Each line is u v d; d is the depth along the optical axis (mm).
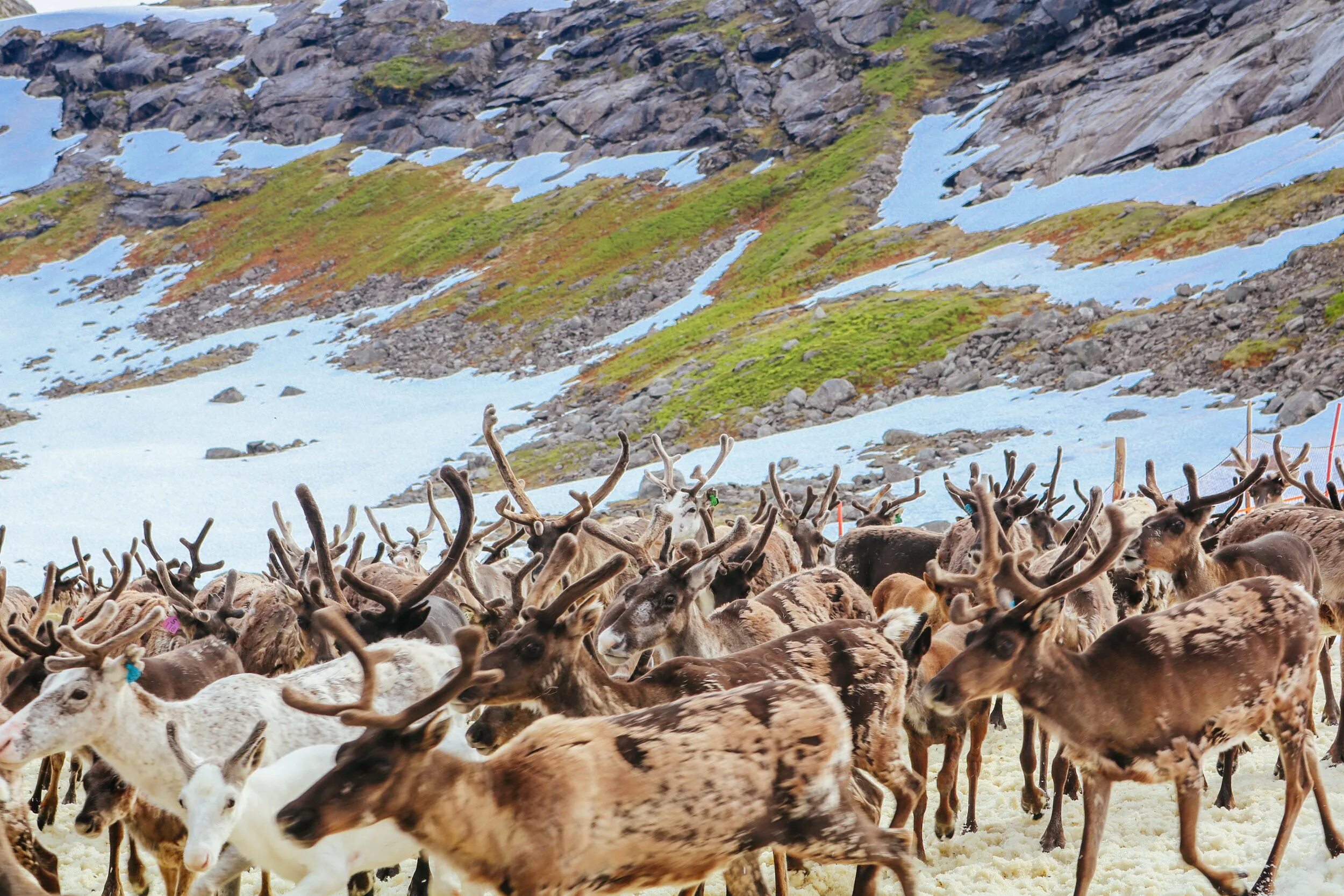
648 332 126500
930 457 59250
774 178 161250
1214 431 54781
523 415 100062
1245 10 138750
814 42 189125
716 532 17969
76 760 13688
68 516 69500
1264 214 93062
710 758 7207
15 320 170625
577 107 198250
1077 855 10320
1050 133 140250
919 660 10039
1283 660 9086
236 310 165000
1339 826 10258
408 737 6465
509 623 10539
